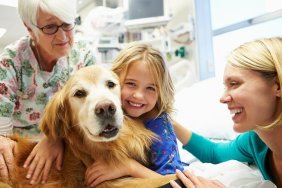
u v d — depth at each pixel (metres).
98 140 1.23
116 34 3.35
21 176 1.30
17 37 2.66
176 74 3.40
